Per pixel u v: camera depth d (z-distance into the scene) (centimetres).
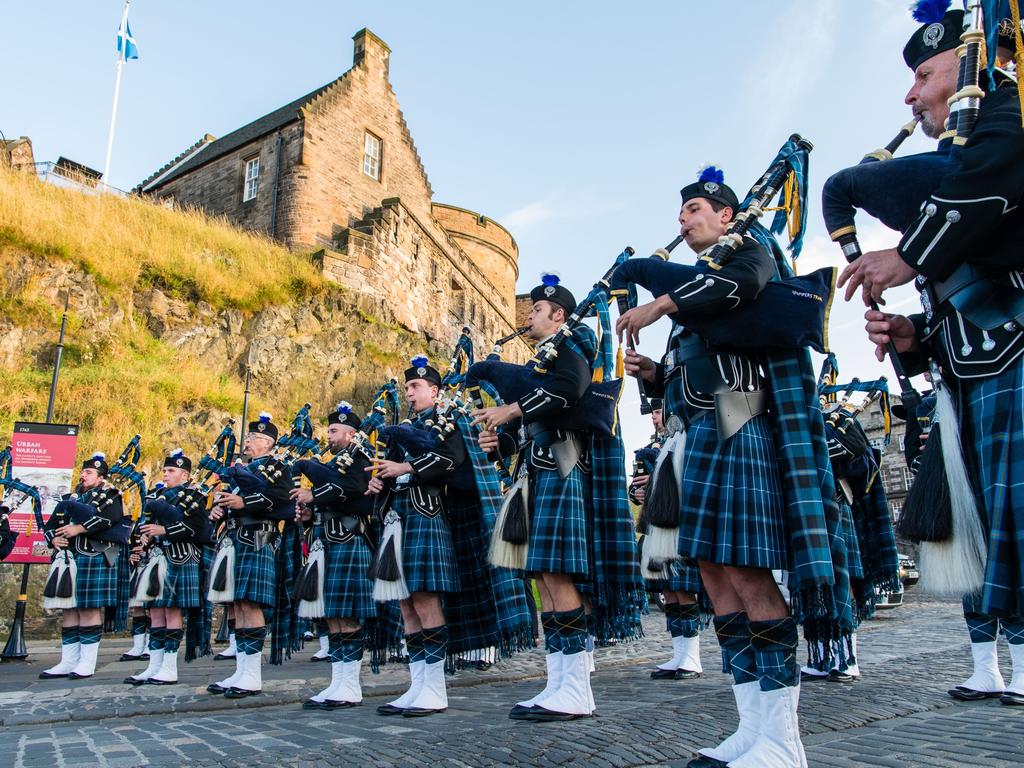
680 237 301
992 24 160
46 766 288
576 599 362
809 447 234
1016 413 149
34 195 1443
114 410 1238
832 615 226
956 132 162
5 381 1202
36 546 845
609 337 381
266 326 1595
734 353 242
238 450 1316
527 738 301
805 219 243
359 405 1691
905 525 170
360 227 1969
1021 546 143
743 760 221
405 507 420
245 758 289
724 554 224
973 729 317
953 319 165
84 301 1366
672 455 266
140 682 590
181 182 2227
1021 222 152
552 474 370
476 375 415
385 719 384
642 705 395
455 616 433
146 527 620
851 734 319
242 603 505
